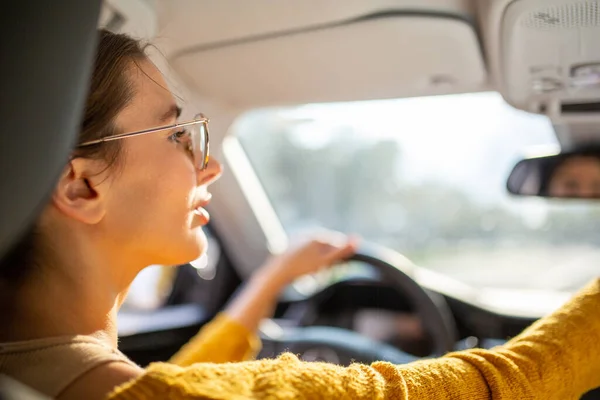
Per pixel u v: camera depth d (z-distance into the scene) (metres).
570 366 0.90
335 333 2.16
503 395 0.79
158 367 0.67
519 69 1.49
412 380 0.76
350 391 0.69
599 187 1.92
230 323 1.55
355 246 1.72
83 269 0.80
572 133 1.83
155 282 2.66
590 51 1.36
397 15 1.47
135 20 1.47
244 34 1.63
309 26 1.56
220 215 2.86
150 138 0.87
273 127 2.80
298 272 1.68
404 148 2.85
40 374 0.69
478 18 1.41
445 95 2.00
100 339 0.81
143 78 0.88
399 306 2.57
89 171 0.80
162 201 0.87
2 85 0.50
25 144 0.50
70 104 0.54
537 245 2.61
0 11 0.50
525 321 2.41
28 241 0.77
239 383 0.66
